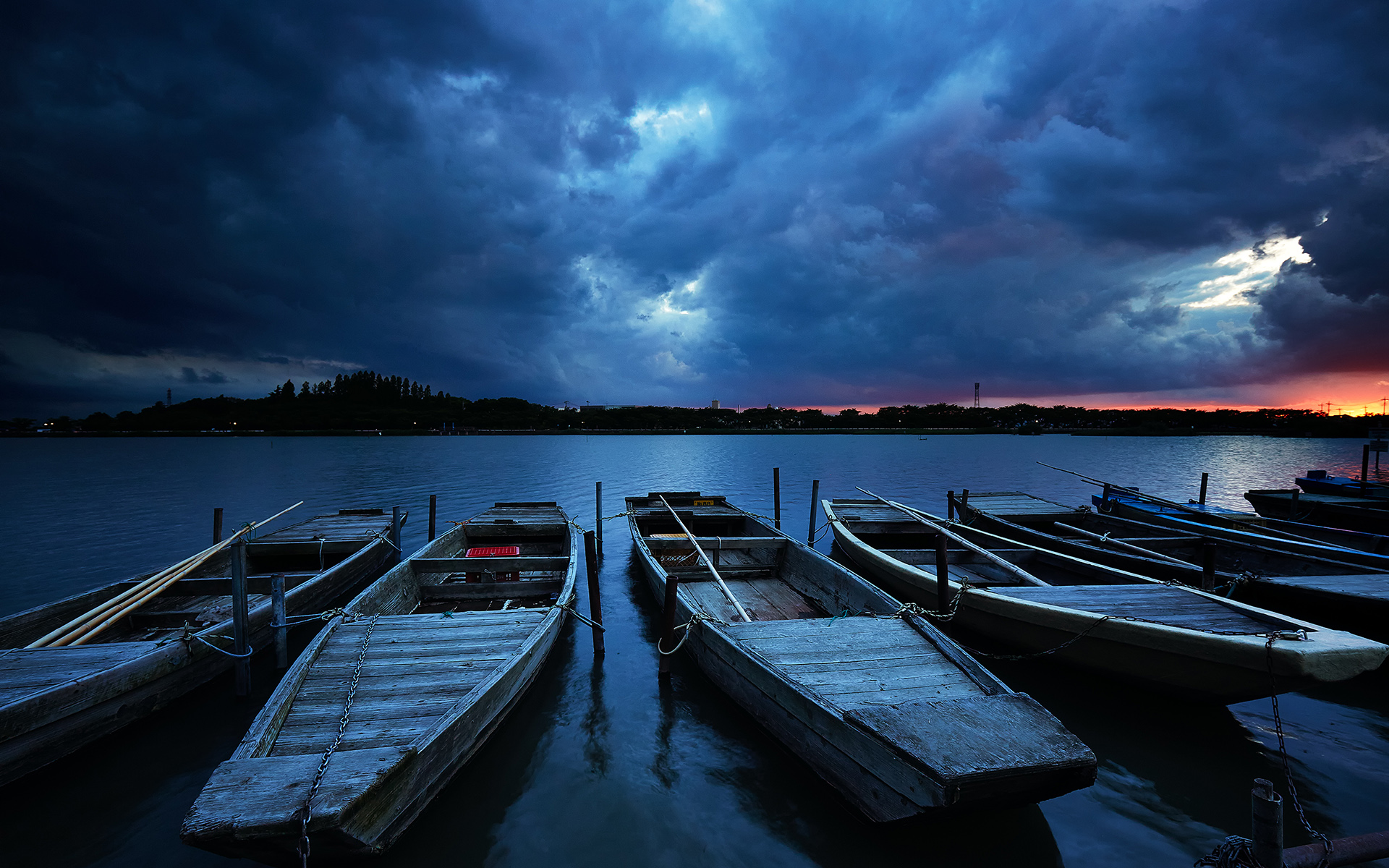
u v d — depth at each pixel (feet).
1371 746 22.99
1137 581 32.07
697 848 18.08
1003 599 28.40
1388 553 44.27
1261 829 12.01
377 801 15.57
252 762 15.96
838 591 32.42
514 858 17.63
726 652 25.35
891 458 203.62
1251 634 21.79
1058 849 17.79
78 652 23.86
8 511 84.07
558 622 29.60
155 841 18.40
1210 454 225.76
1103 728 24.36
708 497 64.69
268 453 242.99
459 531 48.08
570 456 215.31
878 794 17.17
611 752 22.99
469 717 20.10
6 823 18.93
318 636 24.89
